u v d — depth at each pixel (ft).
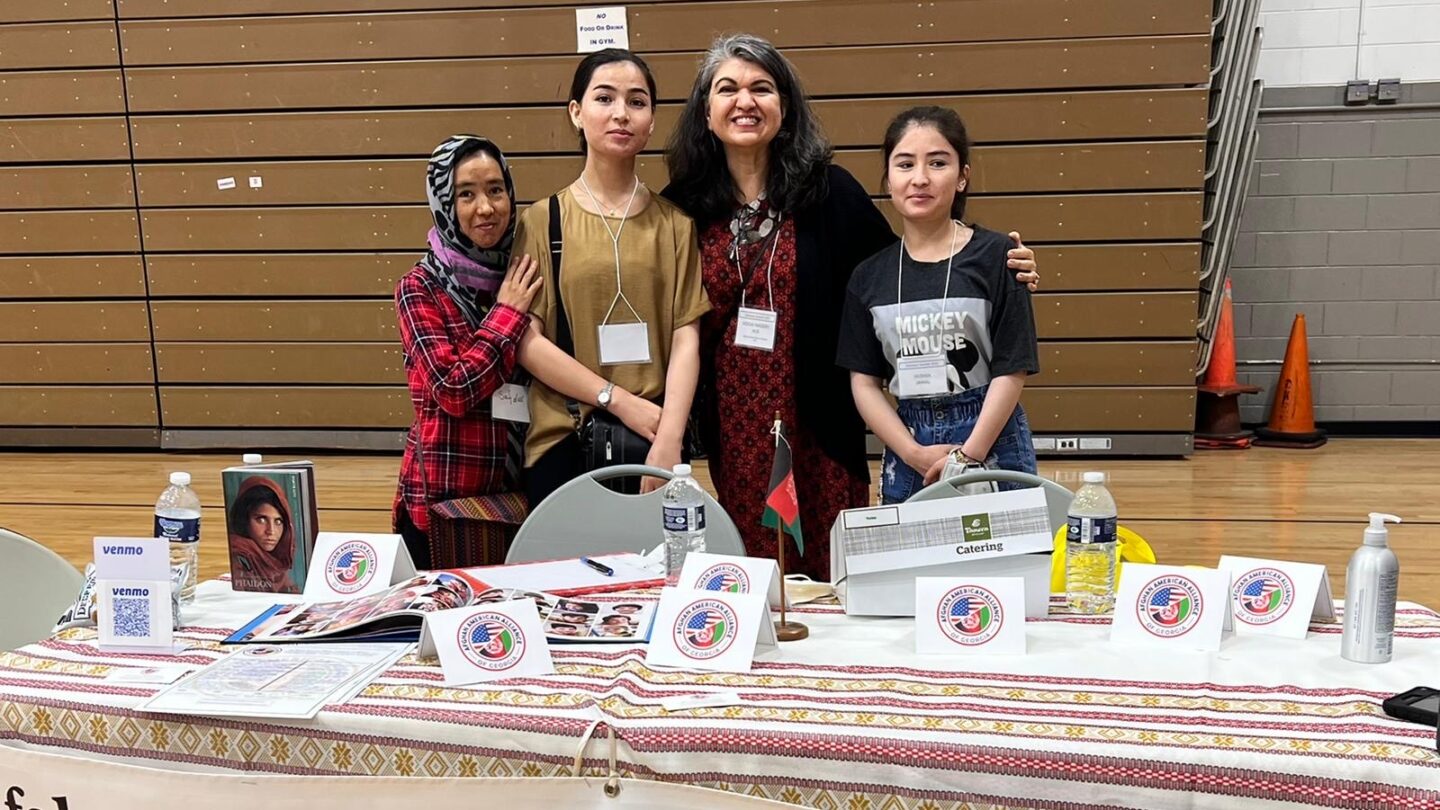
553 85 18.11
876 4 17.40
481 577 6.11
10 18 18.88
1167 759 3.84
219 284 19.43
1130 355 18.07
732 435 8.67
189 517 5.96
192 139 18.95
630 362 8.11
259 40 18.48
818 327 8.46
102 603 5.20
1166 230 17.63
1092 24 17.15
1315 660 4.80
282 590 6.11
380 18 18.20
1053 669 4.75
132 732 4.45
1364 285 19.63
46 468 18.66
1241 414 20.31
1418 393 19.80
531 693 4.50
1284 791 3.78
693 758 4.06
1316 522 13.94
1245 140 18.38
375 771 4.28
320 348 19.42
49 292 19.85
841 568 5.82
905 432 7.87
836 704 4.34
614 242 8.07
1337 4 18.89
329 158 18.83
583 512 7.14
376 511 15.19
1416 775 3.70
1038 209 17.83
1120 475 16.93
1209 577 5.07
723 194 8.46
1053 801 3.88
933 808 3.95
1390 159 19.21
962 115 17.66
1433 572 11.91
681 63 17.81
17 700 4.58
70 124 19.16
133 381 19.98
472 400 7.57
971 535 5.53
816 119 8.56
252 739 4.35
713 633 4.91
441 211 7.89
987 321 7.70
